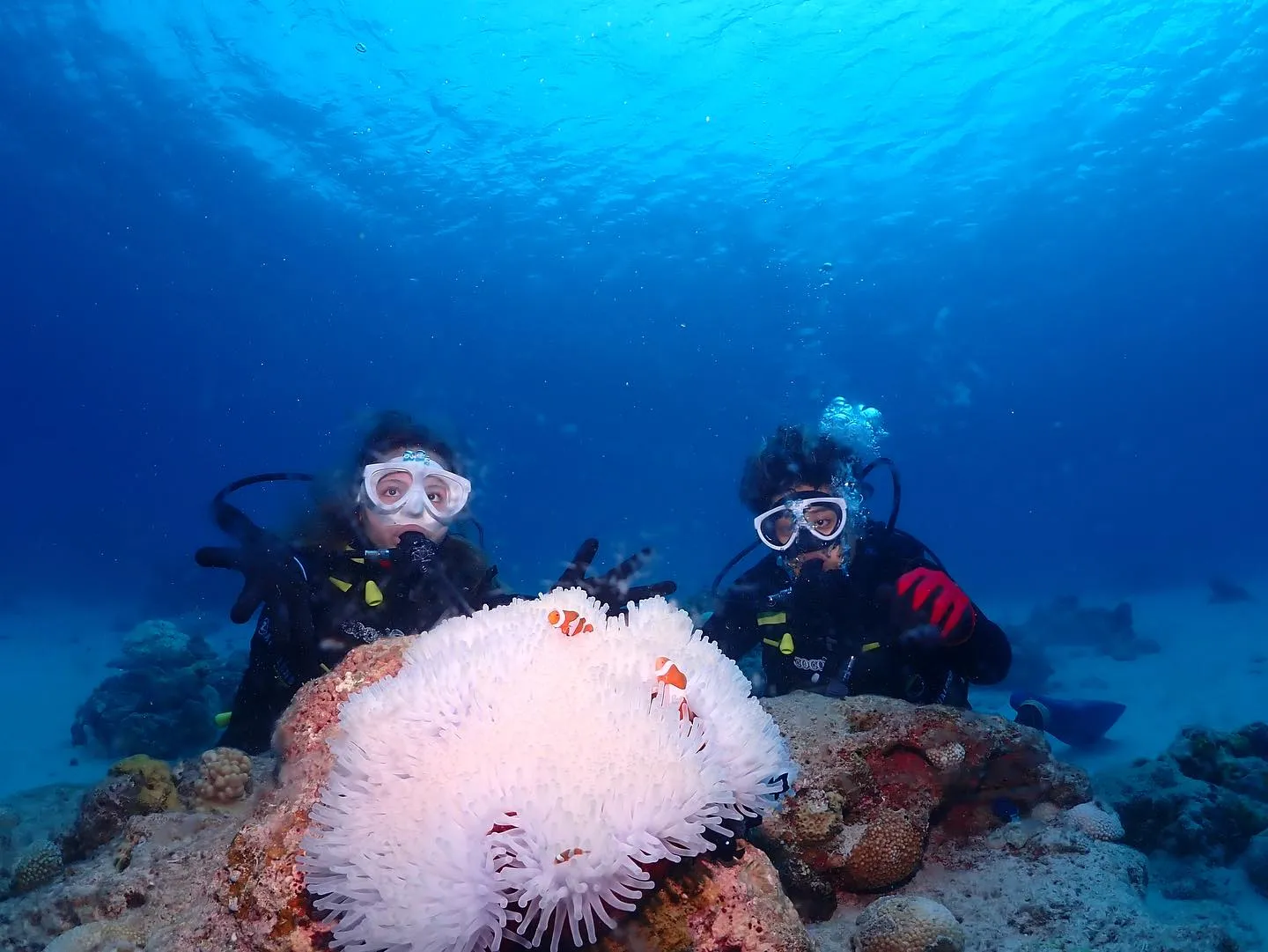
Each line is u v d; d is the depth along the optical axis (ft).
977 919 9.73
